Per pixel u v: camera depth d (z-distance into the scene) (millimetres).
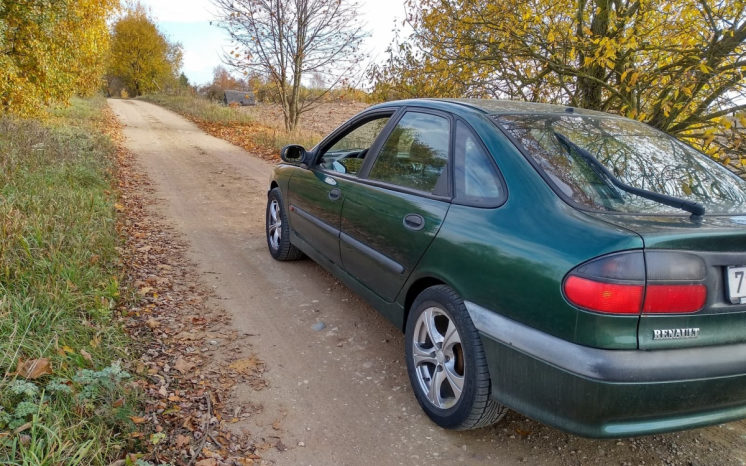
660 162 2869
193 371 3342
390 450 2693
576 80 6949
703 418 2205
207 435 2713
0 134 8609
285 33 16953
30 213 5039
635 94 6328
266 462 2561
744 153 4914
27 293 3586
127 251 5402
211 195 8797
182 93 44344
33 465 2059
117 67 60062
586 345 2070
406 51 8141
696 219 2322
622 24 6012
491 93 7688
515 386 2355
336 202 4047
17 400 2516
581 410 2100
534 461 2637
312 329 4035
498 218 2543
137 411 2812
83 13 15633
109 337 3400
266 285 4883
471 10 7121
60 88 13633
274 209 5633
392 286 3301
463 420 2643
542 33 6660
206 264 5387
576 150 2771
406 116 3637
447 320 2869
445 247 2756
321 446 2701
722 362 2119
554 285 2162
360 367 3504
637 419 2109
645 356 2037
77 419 2480
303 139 15000
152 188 9070
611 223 2186
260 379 3309
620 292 2002
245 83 18422
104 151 11094
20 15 11500
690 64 5637
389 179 3514
